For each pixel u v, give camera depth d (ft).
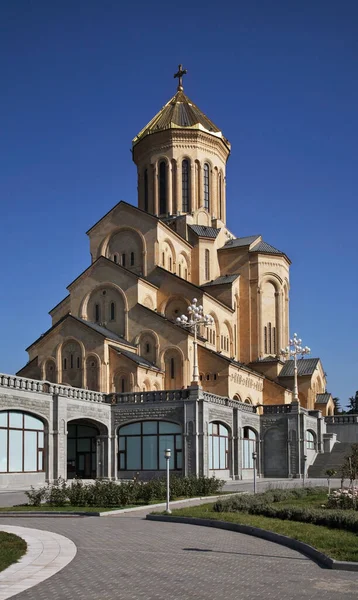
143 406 167.12
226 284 254.47
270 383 252.01
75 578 47.03
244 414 187.93
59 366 203.21
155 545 62.64
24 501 109.09
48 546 60.44
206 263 262.26
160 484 114.32
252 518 79.77
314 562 54.24
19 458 137.80
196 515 83.61
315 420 218.59
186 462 159.84
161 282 232.32
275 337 268.21
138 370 196.44
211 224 270.05
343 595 42.52
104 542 64.23
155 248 234.58
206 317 174.70
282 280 272.51
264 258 268.00
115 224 242.17
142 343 216.74
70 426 175.42
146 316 216.95
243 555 57.47
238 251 269.03
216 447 171.42
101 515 89.86
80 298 226.79
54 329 205.05
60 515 90.22
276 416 200.44
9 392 134.62
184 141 264.52
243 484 158.30
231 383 214.48
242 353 263.90
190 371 211.00
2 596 41.39
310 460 208.95
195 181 264.93
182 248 253.24
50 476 145.07
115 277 222.89
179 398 164.45
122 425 169.07
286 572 50.03
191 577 48.03
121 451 169.07
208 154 269.44
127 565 52.26
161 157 264.93
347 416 235.61
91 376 199.41
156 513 86.94
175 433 163.84
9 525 77.71
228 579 47.44
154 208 264.52
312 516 76.28
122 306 220.64
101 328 212.84
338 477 192.75
